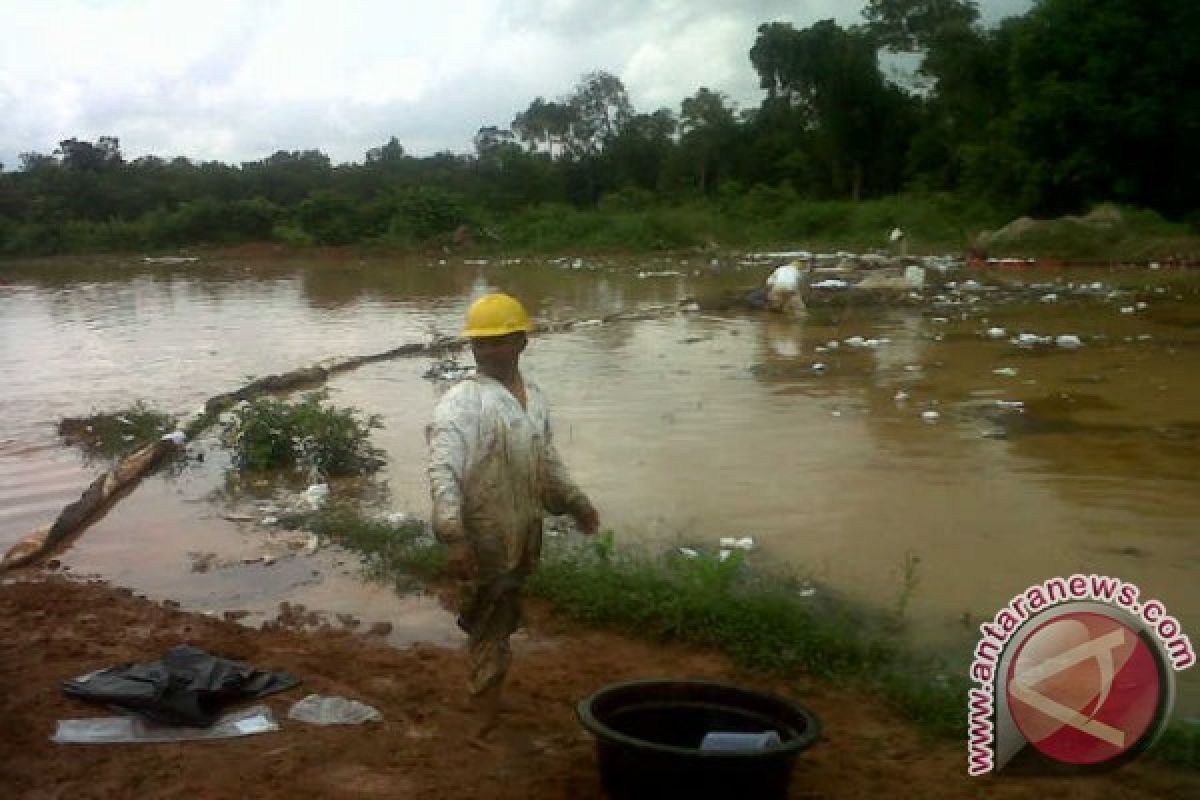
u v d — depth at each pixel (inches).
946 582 255.0
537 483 178.2
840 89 2198.6
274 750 178.4
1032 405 448.5
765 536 291.0
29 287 1348.4
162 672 198.5
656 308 854.5
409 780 169.3
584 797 164.2
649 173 2768.2
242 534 308.0
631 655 222.4
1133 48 1450.5
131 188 2512.3
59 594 258.1
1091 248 1255.5
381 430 434.0
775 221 1905.8
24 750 177.2
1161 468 347.9
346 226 2017.7
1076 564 264.2
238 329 813.9
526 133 2989.7
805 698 202.5
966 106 1967.3
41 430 457.4
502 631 179.5
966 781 169.8
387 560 279.9
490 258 1753.2
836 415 436.1
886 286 898.7
